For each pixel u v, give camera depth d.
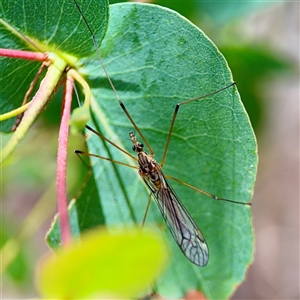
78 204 0.09
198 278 0.10
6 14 0.09
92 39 0.09
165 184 0.10
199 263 0.10
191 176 0.10
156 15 0.09
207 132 0.09
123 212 0.10
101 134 0.10
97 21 0.09
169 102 0.09
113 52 0.09
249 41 0.13
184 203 0.10
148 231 0.05
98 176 0.10
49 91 0.09
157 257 0.05
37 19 0.09
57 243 0.09
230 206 0.10
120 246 0.05
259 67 0.13
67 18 0.09
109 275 0.05
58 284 0.06
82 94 0.09
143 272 0.05
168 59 0.09
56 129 0.13
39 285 0.06
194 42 0.09
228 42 0.13
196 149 0.09
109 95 0.09
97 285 0.06
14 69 0.09
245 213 0.09
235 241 0.10
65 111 0.08
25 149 0.13
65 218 0.08
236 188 0.09
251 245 0.10
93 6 0.09
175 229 0.10
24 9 0.09
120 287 0.06
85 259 0.05
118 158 0.10
